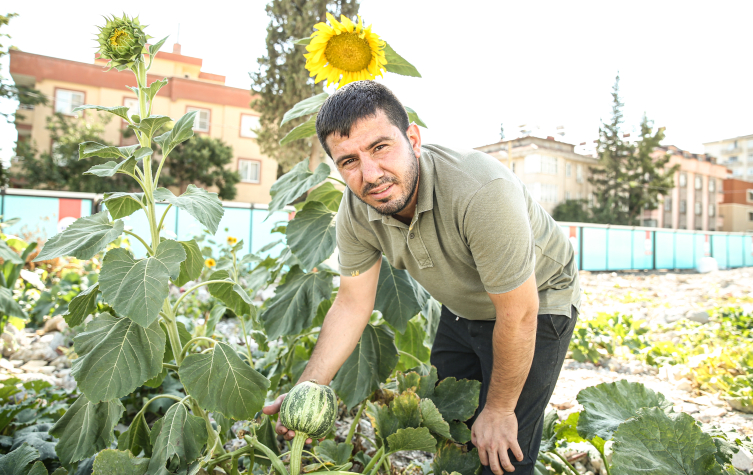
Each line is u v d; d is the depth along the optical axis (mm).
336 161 1682
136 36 1762
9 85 21703
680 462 1600
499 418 1932
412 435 1805
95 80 23969
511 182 1712
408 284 2393
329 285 2357
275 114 22703
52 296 5895
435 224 1831
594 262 20016
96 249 1633
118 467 1632
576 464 2648
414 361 2984
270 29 22453
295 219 2482
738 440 1999
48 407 2602
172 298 6219
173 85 25656
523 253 1678
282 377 2998
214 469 1869
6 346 4582
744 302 8711
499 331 1811
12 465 1760
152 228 1850
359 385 2244
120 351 1618
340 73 2275
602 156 49531
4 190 10523
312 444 2014
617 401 2053
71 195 11141
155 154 23125
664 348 5160
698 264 22266
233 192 25141
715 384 4023
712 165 57688
